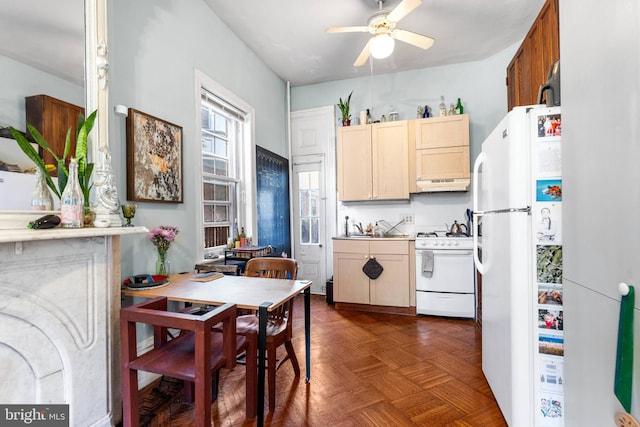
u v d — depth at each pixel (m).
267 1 2.84
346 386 2.07
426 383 2.11
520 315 1.49
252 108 3.70
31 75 1.40
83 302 1.53
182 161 2.58
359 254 3.80
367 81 4.47
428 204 4.15
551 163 1.45
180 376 1.29
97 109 1.67
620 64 0.87
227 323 1.42
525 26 3.23
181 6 2.61
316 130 4.70
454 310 3.49
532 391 1.47
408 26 3.21
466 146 3.66
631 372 0.84
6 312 1.23
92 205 1.64
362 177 4.08
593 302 1.05
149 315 1.35
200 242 2.79
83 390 1.52
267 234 4.01
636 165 0.82
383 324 3.32
